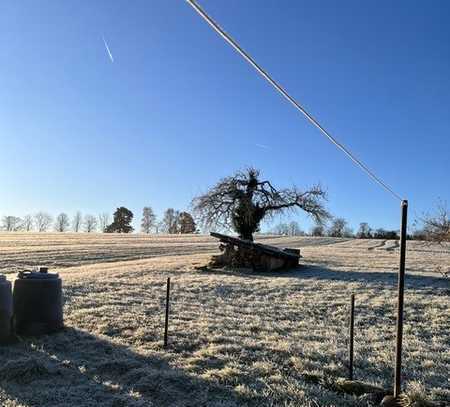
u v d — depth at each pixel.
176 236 83.25
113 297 15.27
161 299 15.55
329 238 89.25
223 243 29.50
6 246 49.16
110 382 7.25
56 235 81.06
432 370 8.35
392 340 10.93
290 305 15.51
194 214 35.62
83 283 18.41
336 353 9.02
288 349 9.12
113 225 128.75
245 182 35.00
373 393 6.92
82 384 7.17
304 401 6.60
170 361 8.36
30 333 9.62
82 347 9.16
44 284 9.87
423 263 32.84
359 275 24.80
